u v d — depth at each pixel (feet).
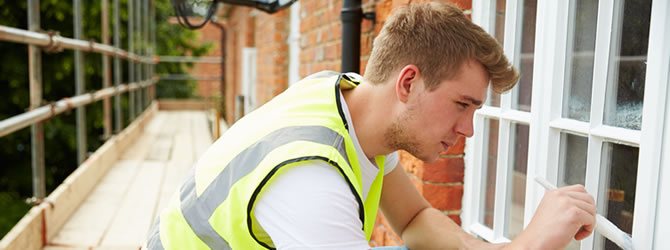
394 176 4.92
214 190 3.64
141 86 27.78
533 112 5.10
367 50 8.05
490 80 3.61
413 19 3.59
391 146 3.78
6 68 36.83
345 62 7.90
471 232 6.32
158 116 36.81
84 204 12.98
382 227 7.95
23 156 40.42
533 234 3.51
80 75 15.14
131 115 25.03
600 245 4.60
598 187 4.47
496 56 3.48
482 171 6.24
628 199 4.22
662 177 3.73
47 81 37.88
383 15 7.45
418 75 3.51
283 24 17.38
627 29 4.19
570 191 3.64
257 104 23.20
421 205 5.01
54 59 37.68
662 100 3.69
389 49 3.67
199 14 9.12
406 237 4.94
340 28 8.81
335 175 3.28
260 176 3.28
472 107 3.58
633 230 3.98
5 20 36.86
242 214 3.39
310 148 3.30
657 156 3.76
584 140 4.70
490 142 6.19
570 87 4.88
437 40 3.46
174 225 3.88
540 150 5.04
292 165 3.25
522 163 5.63
